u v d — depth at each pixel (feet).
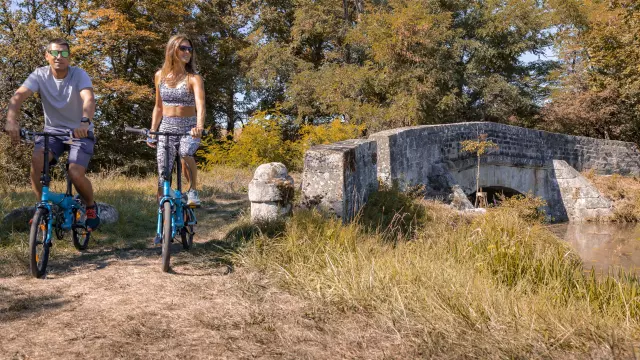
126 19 73.00
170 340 9.84
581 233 51.47
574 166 72.02
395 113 80.02
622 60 72.02
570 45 94.73
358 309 12.09
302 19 95.35
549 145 66.90
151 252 17.48
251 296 12.76
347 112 85.81
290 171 54.75
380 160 36.06
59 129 14.42
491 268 17.84
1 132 37.47
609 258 34.01
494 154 55.67
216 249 17.79
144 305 11.79
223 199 31.40
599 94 87.61
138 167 71.72
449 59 89.86
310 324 11.04
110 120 73.82
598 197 65.16
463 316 11.25
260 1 102.73
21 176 36.94
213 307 11.82
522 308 12.18
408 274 13.94
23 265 14.79
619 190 69.00
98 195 27.94
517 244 19.62
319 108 94.27
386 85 85.51
